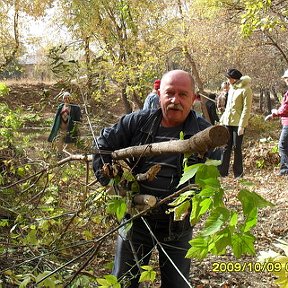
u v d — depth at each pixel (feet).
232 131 28.32
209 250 5.81
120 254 9.68
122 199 8.32
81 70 12.91
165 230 9.41
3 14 52.06
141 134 9.34
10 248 12.40
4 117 18.30
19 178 16.19
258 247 16.58
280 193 24.43
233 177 28.96
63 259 12.98
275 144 36.52
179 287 9.56
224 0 42.73
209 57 60.03
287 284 5.68
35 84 66.03
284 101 28.09
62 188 15.10
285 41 61.67
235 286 13.98
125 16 46.39
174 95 8.96
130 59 42.73
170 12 51.49
